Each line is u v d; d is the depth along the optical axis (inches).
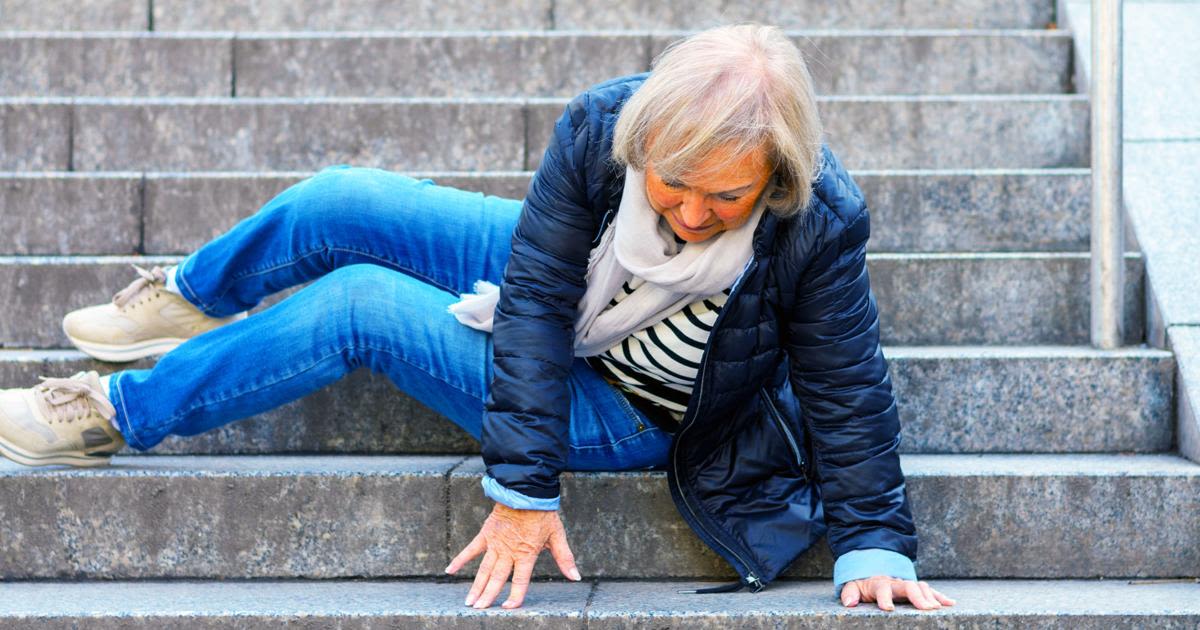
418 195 91.8
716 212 68.4
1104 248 105.7
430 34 149.1
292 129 136.3
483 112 135.8
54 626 78.0
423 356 84.9
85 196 123.4
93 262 112.7
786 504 83.8
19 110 136.6
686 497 83.8
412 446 102.3
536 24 163.3
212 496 89.0
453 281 93.7
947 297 113.0
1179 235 113.3
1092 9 107.0
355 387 102.0
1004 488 88.4
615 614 76.6
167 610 78.7
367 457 100.2
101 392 89.4
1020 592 83.3
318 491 88.9
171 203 123.5
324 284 85.6
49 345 113.1
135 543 89.2
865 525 78.0
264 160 136.4
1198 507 87.9
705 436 83.5
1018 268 112.7
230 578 89.2
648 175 67.7
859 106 136.0
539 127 135.8
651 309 78.2
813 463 84.6
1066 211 122.5
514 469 75.5
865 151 136.0
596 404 86.4
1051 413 100.0
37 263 112.9
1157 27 148.6
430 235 91.9
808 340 76.5
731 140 63.0
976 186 122.7
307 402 102.0
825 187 73.0
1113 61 104.9
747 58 64.5
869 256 113.5
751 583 81.5
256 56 149.3
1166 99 134.3
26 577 89.3
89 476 89.1
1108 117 105.1
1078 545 88.4
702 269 73.1
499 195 120.8
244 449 102.0
